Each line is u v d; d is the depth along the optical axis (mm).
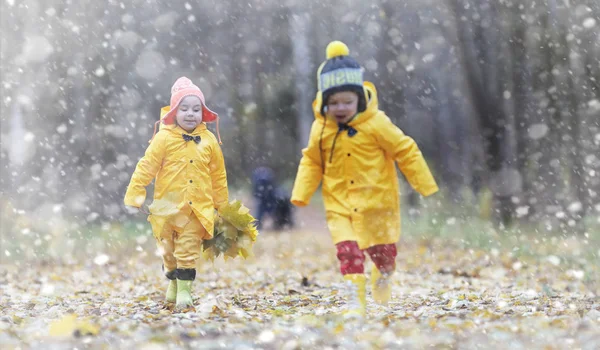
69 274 17125
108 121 38312
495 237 24219
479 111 30859
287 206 39406
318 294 12992
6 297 12469
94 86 36875
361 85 10398
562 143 28922
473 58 30812
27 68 34188
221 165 11461
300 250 25797
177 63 55812
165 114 11359
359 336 8172
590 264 16219
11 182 32094
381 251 10664
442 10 38188
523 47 28969
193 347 7555
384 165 10562
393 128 10547
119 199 36656
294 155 57906
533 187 29000
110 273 17406
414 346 7684
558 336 7984
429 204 35156
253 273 17453
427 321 9094
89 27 37469
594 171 26266
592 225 25125
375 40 57750
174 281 11500
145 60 48250
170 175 11008
